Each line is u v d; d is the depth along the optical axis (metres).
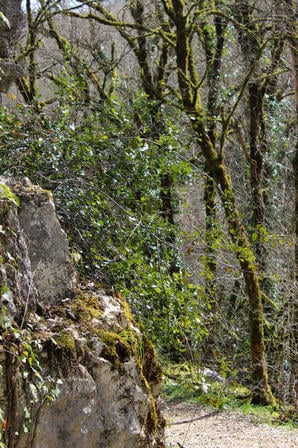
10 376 3.55
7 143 5.89
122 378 4.08
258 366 12.56
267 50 15.69
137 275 5.60
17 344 3.62
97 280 5.35
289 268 13.53
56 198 5.61
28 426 3.63
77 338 3.94
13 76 5.81
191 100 12.24
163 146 6.92
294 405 11.92
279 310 13.41
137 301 5.59
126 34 13.74
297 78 13.18
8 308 3.66
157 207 6.77
